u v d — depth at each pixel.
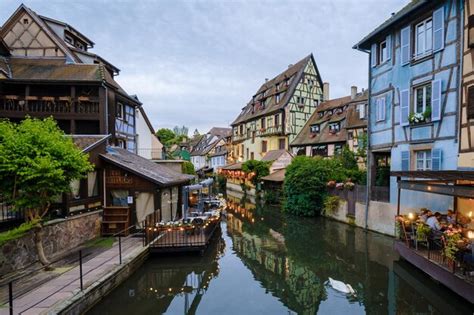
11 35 17.19
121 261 7.87
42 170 6.56
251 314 6.55
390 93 12.49
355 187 14.59
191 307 6.92
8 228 8.36
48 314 5.02
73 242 9.55
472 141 8.86
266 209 21.48
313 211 17.70
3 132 6.89
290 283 8.28
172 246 9.70
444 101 9.91
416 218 8.92
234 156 42.03
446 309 6.54
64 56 17.06
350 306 6.79
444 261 6.96
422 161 11.05
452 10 9.66
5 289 6.12
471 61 8.93
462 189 6.44
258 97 38.12
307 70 31.23
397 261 9.36
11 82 15.04
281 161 27.11
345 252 10.75
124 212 11.38
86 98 15.48
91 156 10.92
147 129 25.80
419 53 11.10
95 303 6.34
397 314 6.34
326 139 26.14
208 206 17.81
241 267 9.62
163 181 11.52
